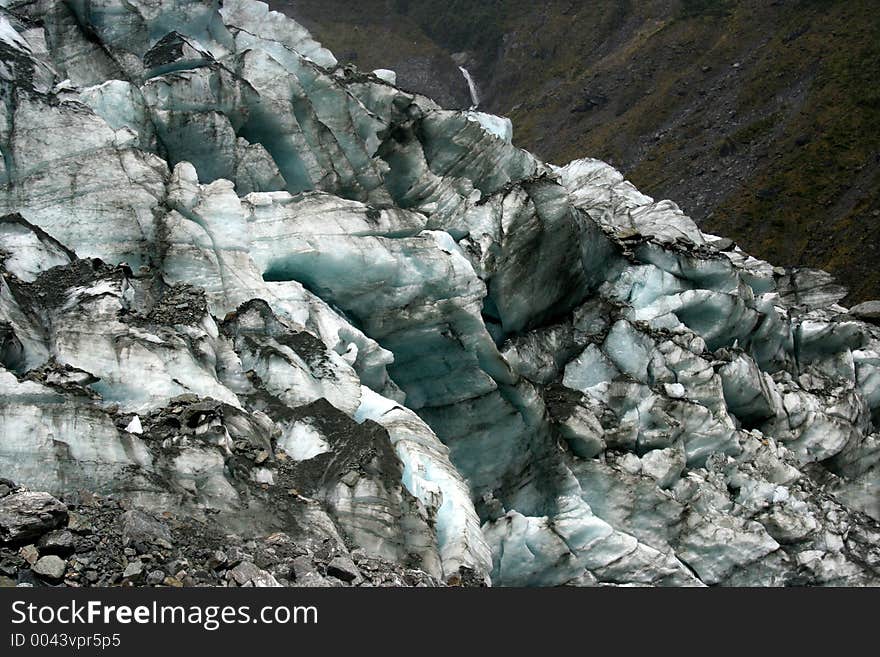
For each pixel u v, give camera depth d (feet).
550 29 397.80
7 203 52.31
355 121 75.10
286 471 42.86
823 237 238.68
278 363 49.39
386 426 50.19
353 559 39.34
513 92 382.83
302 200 60.49
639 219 95.30
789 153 269.85
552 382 72.13
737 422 81.00
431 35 413.80
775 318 90.99
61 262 49.19
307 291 58.54
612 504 65.87
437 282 61.98
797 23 323.37
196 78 61.67
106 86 58.13
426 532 43.11
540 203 70.59
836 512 76.02
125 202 54.24
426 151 78.64
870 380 95.35
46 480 36.58
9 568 32.76
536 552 60.29
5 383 37.70
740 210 256.52
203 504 38.70
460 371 63.72
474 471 63.98
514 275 69.77
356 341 57.62
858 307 105.09
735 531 68.85
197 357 45.70
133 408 42.34
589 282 80.43
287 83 67.92
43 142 53.57
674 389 73.92
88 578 33.45
